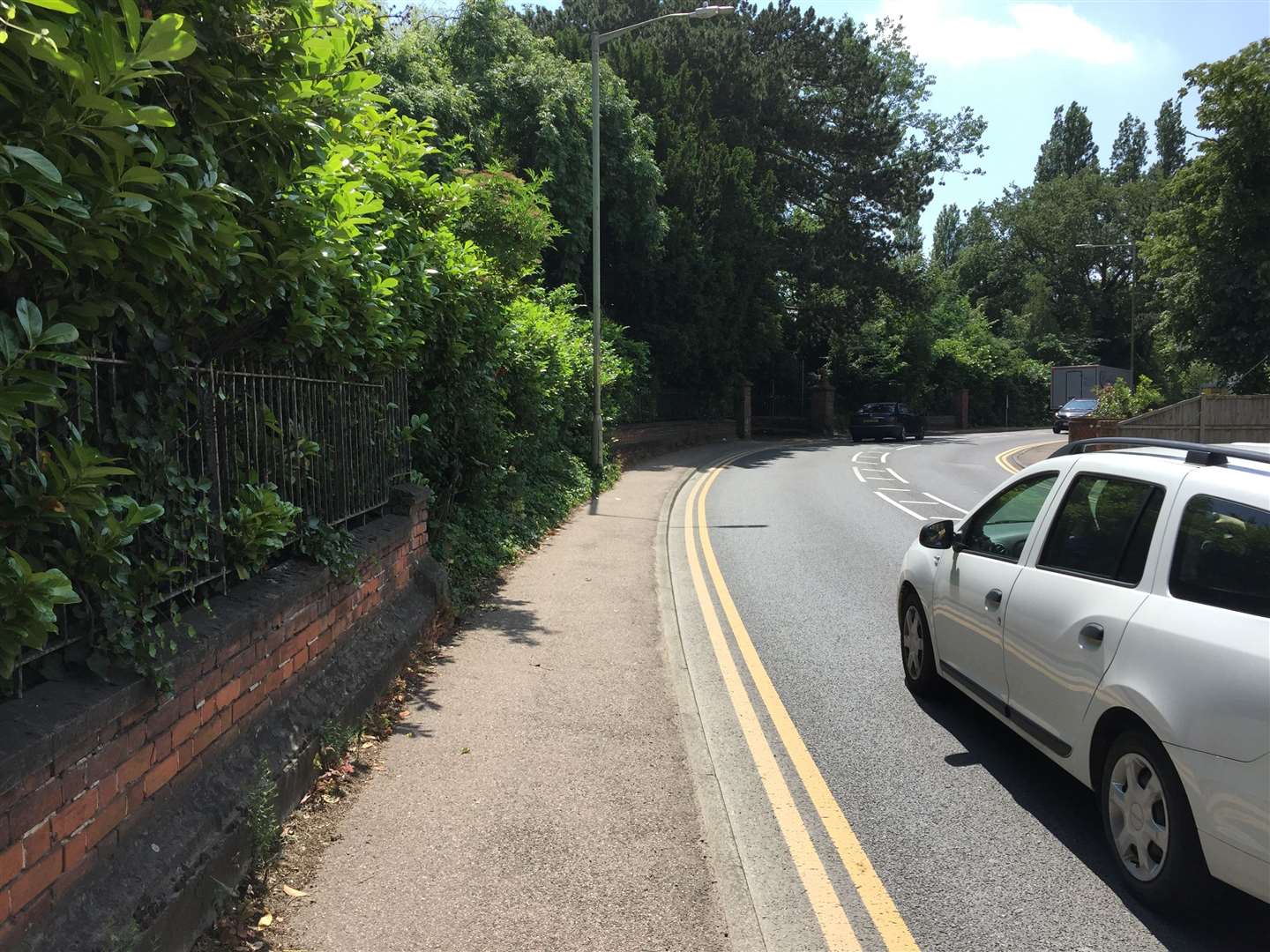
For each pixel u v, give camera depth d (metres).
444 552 7.61
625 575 8.97
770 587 8.89
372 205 4.17
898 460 24.83
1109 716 3.47
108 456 2.86
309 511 4.56
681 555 10.55
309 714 4.04
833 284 38.44
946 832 3.90
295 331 4.02
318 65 3.47
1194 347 26.19
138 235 2.57
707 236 28.27
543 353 12.48
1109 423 21.14
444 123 15.78
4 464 2.28
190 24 2.63
